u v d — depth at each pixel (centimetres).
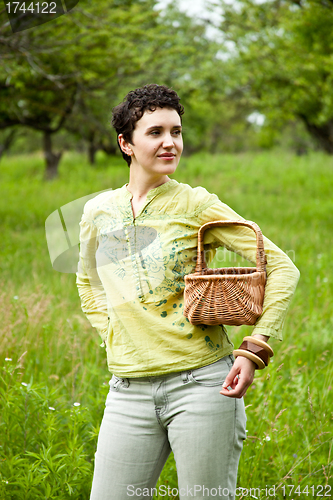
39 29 807
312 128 1905
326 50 1474
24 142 2955
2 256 664
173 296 168
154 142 169
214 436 160
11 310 379
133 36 1083
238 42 1509
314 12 1445
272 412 291
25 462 239
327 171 1536
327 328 431
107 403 179
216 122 3231
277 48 1495
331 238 780
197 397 162
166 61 1217
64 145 2464
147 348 167
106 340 194
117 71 1200
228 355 174
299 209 1047
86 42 999
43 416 258
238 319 157
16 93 1131
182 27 1354
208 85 1445
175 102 172
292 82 1580
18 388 254
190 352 165
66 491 224
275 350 366
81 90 1127
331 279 559
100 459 173
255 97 1834
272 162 1720
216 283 157
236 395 155
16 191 1362
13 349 345
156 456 171
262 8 1549
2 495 218
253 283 159
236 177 1538
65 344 368
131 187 181
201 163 1806
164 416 167
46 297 428
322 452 269
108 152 2025
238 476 244
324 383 313
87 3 975
